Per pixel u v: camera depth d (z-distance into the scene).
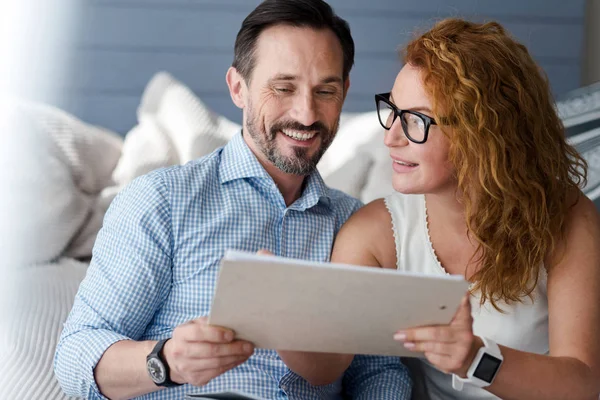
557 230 1.54
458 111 1.45
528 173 1.52
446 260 1.63
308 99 1.55
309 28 1.56
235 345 1.19
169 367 1.27
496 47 1.51
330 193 1.76
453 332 1.17
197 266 1.51
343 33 1.62
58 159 2.32
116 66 3.29
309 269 1.04
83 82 3.28
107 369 1.37
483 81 1.48
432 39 1.51
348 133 2.49
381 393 1.58
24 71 3.23
